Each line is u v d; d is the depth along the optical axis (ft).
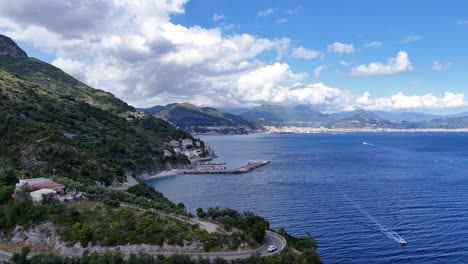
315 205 615.98
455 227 490.90
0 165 517.96
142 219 342.64
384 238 455.22
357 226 501.56
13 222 347.15
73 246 323.57
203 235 338.95
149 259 299.79
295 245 375.25
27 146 606.96
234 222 376.68
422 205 605.73
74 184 439.63
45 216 345.51
